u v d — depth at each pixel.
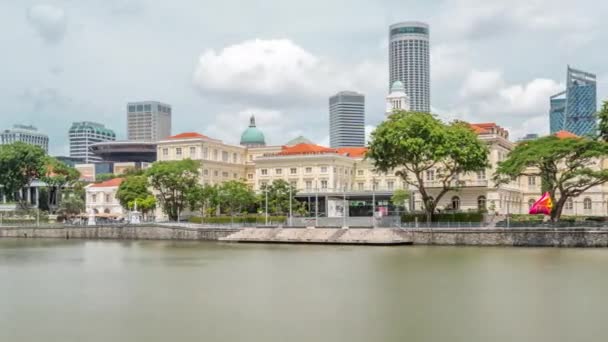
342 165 166.12
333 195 150.12
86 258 85.31
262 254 87.38
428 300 45.88
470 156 103.75
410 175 143.00
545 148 94.31
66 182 194.62
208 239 124.69
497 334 35.09
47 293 51.75
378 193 146.62
